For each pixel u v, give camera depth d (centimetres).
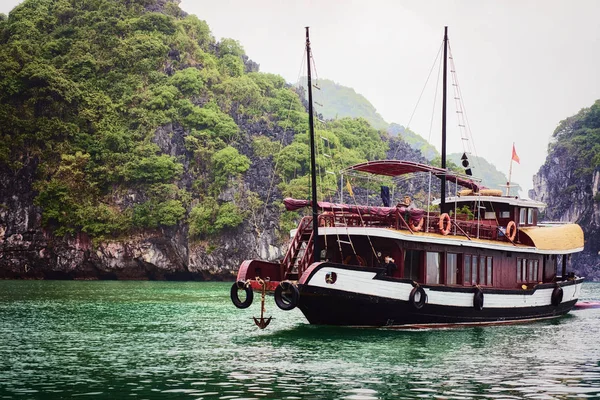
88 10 16488
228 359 3094
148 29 16125
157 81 15012
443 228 4238
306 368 2872
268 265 4025
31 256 13000
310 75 4025
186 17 17462
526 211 5069
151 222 13138
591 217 18512
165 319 4862
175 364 2975
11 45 14475
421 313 3997
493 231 4656
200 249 13212
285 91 16838
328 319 3916
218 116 14700
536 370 2883
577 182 19050
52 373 2783
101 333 4047
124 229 13200
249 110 15838
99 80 14912
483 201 4900
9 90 13662
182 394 2405
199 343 3600
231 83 15825
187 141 14062
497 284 4553
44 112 13838
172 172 13625
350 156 15762
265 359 3092
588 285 13188
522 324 4625
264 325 3853
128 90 14762
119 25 15900
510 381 2655
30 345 3556
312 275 3644
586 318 5162
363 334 3831
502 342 3662
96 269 13162
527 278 4862
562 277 5344
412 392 2450
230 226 13200
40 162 13438
